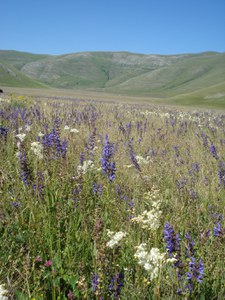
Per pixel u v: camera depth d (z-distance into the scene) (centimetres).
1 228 441
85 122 1337
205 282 370
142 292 351
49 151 679
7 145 768
